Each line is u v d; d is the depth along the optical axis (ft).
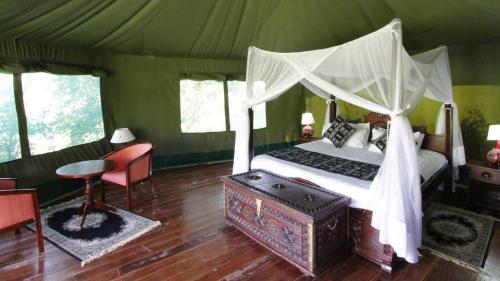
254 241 9.46
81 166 11.23
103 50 15.60
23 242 9.45
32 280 7.57
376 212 7.76
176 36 15.37
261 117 21.27
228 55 18.54
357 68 8.77
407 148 7.74
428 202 11.07
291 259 8.04
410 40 13.38
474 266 7.98
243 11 13.79
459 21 10.99
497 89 12.55
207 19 14.17
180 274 7.80
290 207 7.77
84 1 10.30
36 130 12.60
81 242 9.40
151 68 17.37
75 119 14.47
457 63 13.58
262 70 11.69
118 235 9.85
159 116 17.89
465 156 13.33
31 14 10.07
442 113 12.90
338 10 12.81
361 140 14.61
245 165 12.40
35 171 12.28
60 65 13.34
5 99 11.42
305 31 15.20
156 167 18.07
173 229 10.33
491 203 11.66
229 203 10.26
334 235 8.13
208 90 19.20
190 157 19.08
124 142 15.39
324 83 9.37
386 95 8.03
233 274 7.80
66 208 12.16
